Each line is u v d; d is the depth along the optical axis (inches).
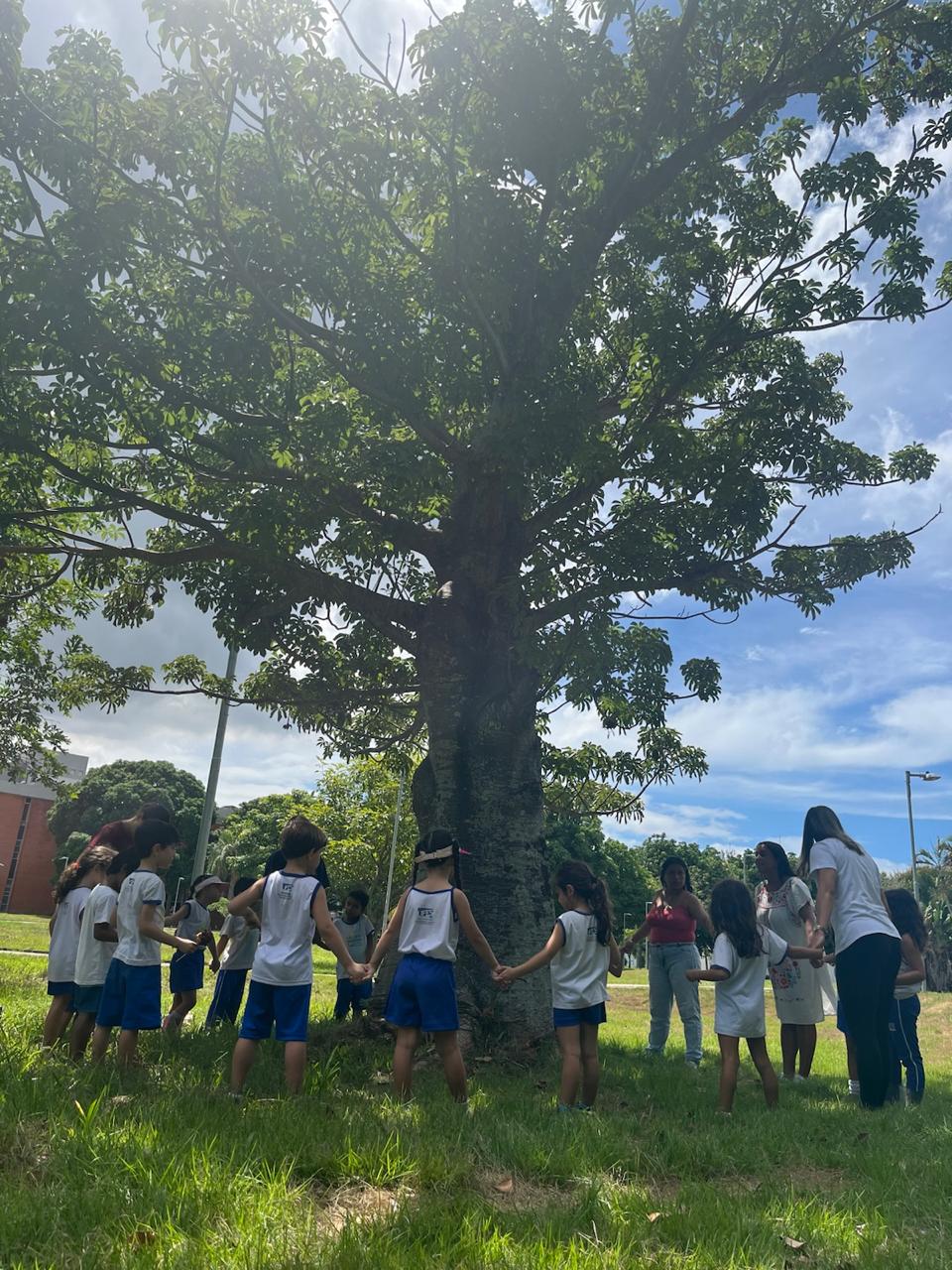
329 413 360.8
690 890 393.4
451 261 373.7
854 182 388.5
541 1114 216.4
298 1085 210.5
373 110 356.8
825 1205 155.9
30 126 314.2
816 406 425.1
